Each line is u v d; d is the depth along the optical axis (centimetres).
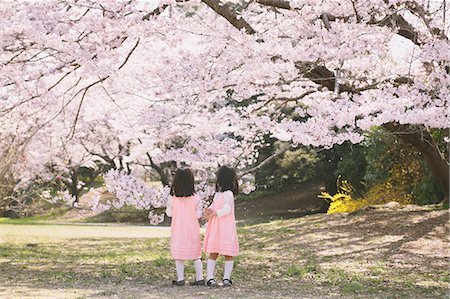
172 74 864
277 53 820
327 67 927
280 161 2370
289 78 866
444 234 1179
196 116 1038
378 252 1076
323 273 860
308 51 812
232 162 959
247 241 1322
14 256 1132
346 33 806
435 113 733
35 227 2103
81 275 833
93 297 620
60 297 620
